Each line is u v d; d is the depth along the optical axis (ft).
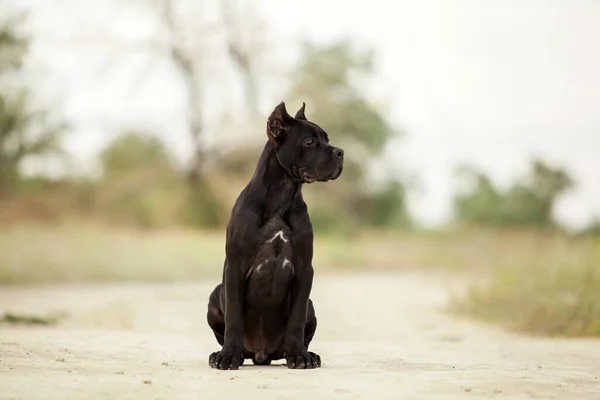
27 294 65.87
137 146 162.30
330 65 193.06
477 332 45.21
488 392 19.10
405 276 100.17
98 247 102.06
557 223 217.77
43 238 107.96
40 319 44.70
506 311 51.67
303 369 23.57
